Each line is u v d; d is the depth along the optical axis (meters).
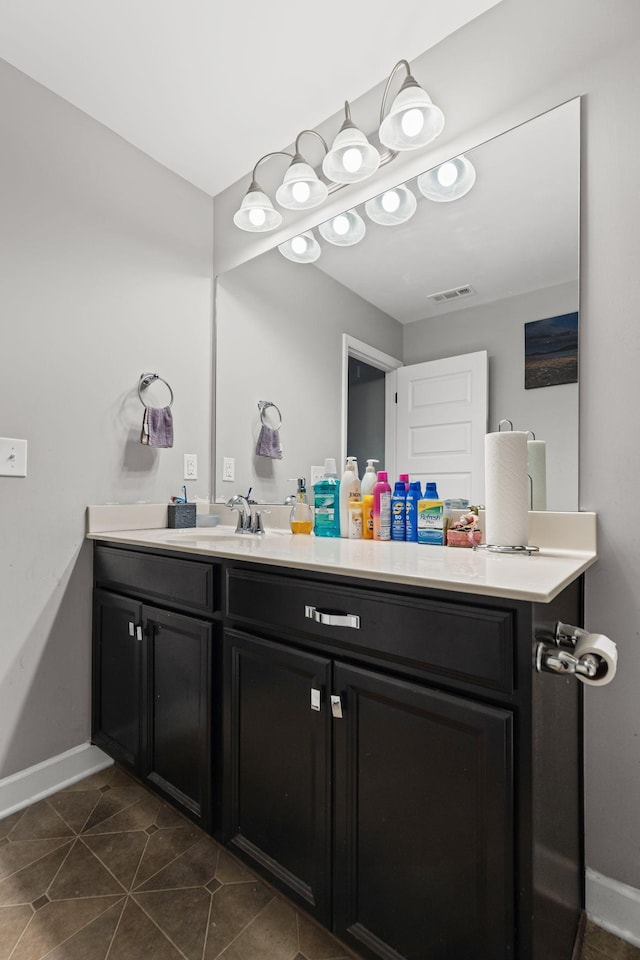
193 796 1.26
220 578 1.21
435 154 1.45
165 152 1.88
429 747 0.82
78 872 1.20
